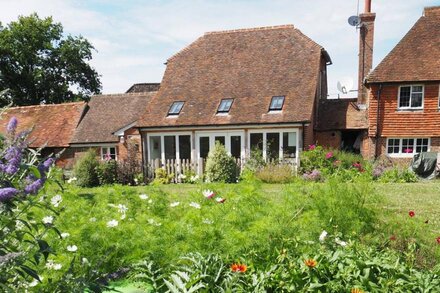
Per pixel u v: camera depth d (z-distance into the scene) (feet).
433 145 58.08
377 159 56.24
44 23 127.13
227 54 72.38
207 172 48.93
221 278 10.25
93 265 9.86
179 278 9.52
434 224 19.61
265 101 60.95
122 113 77.36
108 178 50.44
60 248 11.52
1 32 118.32
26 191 6.14
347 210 14.64
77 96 140.05
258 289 9.39
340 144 62.95
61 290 7.26
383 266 9.91
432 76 56.65
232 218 13.30
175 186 36.11
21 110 86.12
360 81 67.51
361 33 66.95
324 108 67.26
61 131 76.89
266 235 11.82
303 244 11.77
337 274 9.56
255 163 52.03
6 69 121.70
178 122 62.34
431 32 62.39
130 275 11.56
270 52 69.56
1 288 6.11
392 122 59.41
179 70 72.64
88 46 137.90
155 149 65.82
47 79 129.70
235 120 59.41
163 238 12.21
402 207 25.25
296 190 16.20
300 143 56.75
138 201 16.76
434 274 10.14
